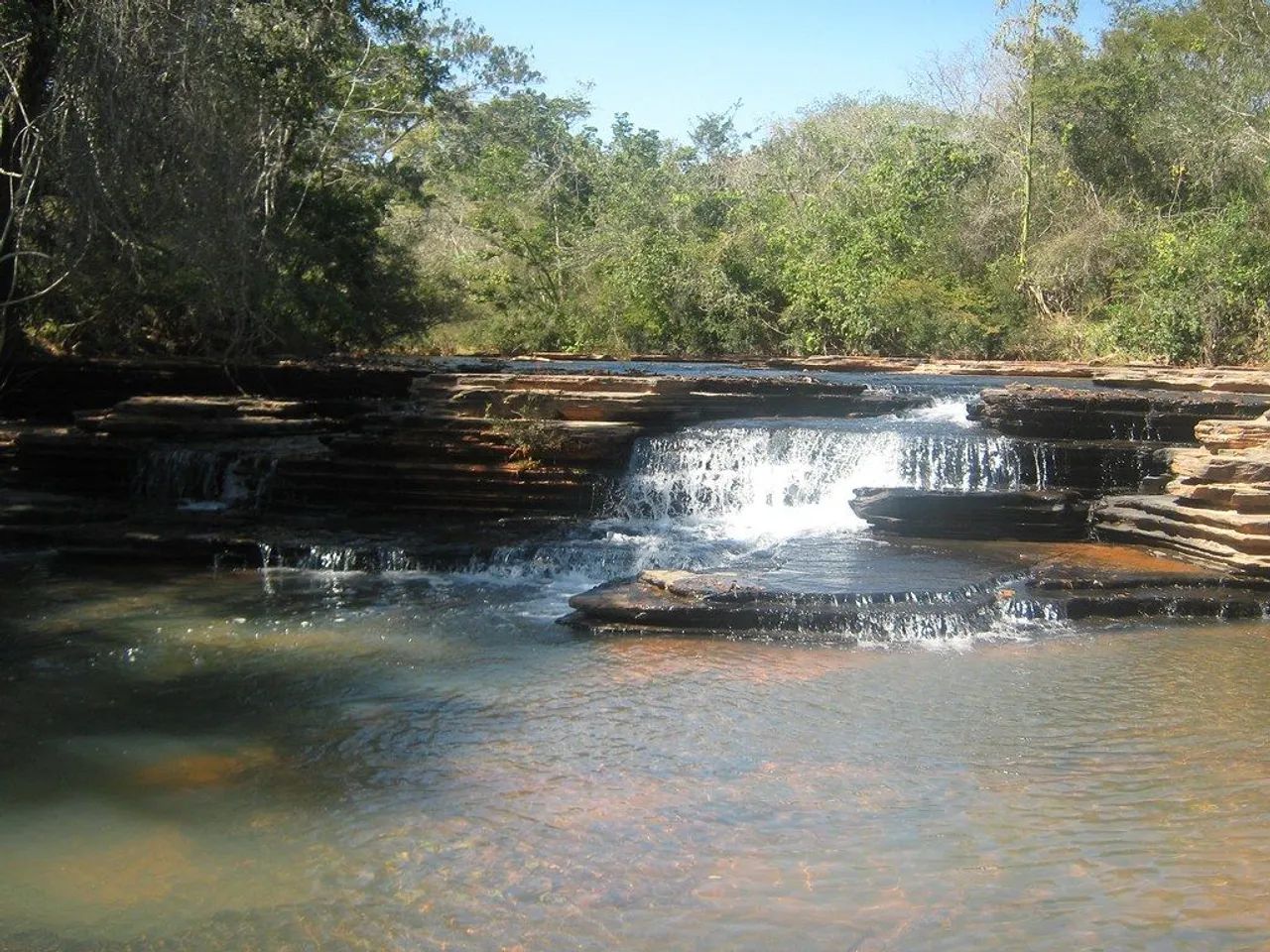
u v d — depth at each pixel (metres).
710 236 41.62
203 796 7.68
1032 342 34.72
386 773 8.05
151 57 19.84
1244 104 37.81
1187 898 6.20
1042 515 14.44
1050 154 40.81
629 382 17.98
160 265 22.83
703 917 6.08
